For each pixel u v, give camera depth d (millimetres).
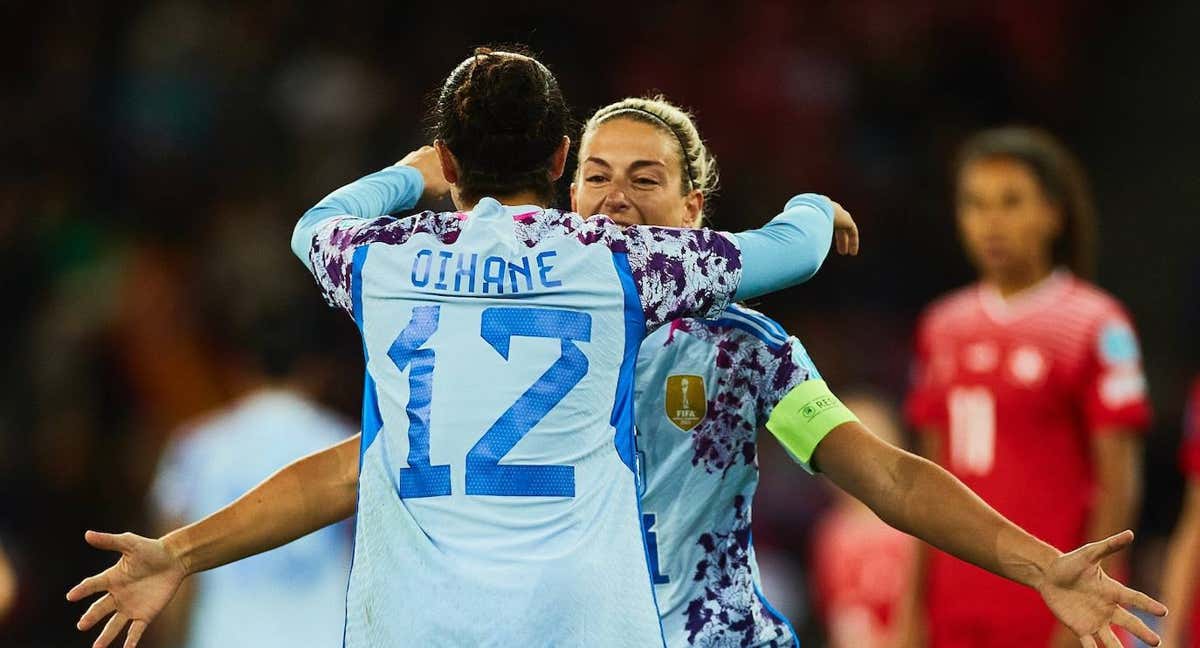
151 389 41656
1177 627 20328
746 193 47969
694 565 12953
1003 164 21078
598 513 11016
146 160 47000
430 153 13586
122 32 49531
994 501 20766
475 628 10680
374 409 11422
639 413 13023
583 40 51062
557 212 11531
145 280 43156
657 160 13289
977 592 20531
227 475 23625
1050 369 20500
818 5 52375
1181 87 53562
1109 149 52344
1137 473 20328
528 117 11562
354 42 50281
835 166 48875
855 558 25766
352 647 11211
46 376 40812
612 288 11289
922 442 22203
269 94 49000
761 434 38062
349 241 11734
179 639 23688
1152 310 47938
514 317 11203
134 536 11797
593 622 10789
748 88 50156
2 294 43500
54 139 47219
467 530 10891
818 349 42969
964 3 52938
